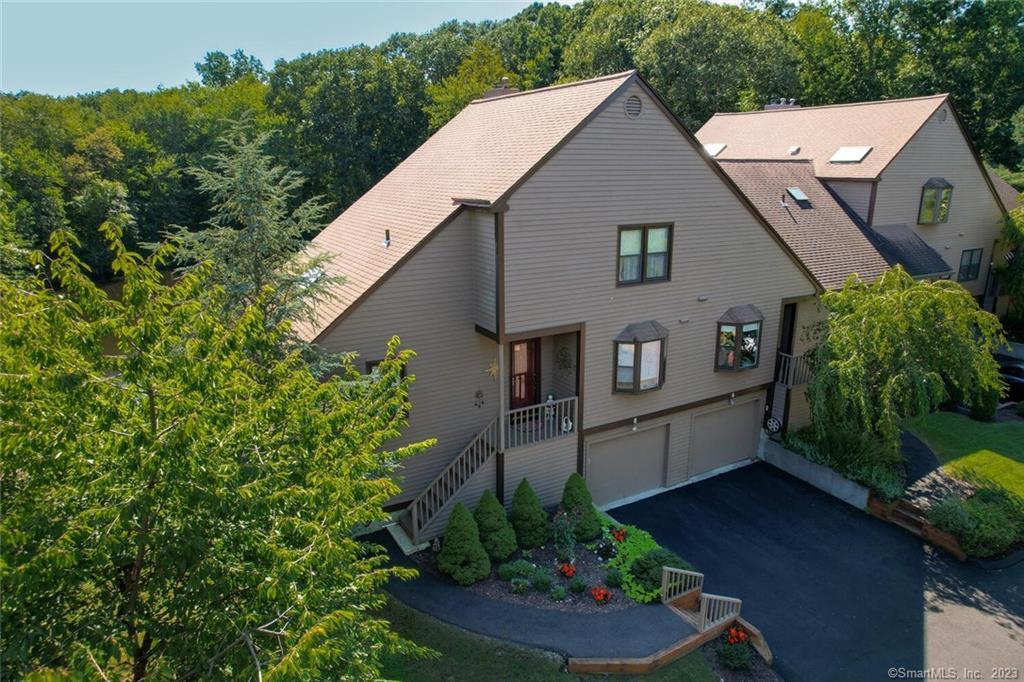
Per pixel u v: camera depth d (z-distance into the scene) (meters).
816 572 16.92
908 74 51.00
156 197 43.25
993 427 24.73
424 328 17.08
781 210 25.80
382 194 23.47
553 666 13.08
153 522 7.39
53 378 6.44
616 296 18.09
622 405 19.27
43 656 6.66
